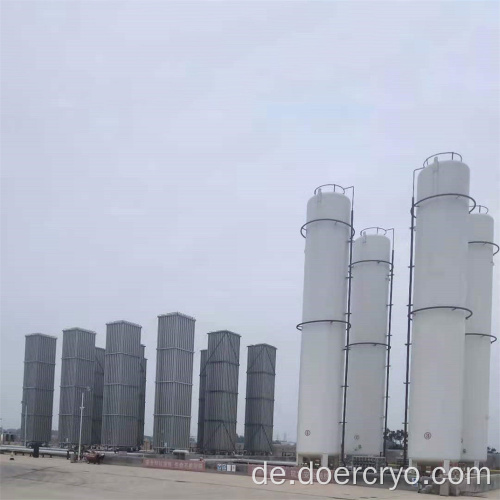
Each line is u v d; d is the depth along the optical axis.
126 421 54.19
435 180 32.78
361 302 42.03
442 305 31.28
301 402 35.59
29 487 29.19
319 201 37.50
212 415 56.50
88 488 28.67
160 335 52.28
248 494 26.02
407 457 33.28
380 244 42.59
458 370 30.84
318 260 36.72
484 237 37.91
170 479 32.66
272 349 62.28
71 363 60.81
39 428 62.44
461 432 32.31
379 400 40.78
